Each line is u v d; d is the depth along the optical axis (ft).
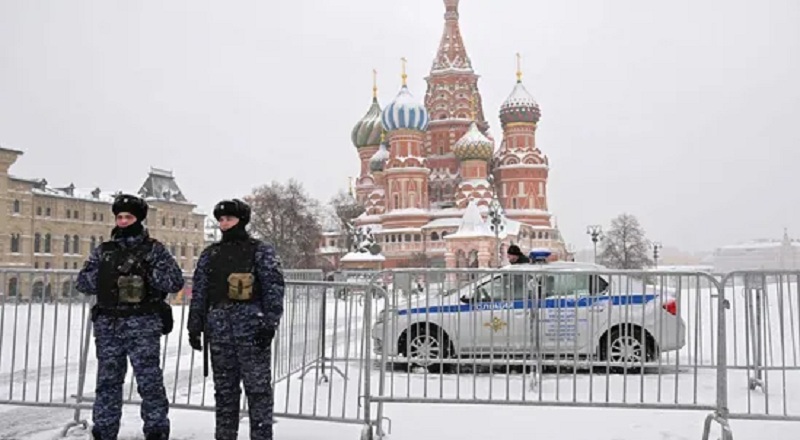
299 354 31.73
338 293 31.07
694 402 23.39
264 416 19.31
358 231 252.01
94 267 20.22
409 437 22.63
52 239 257.96
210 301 19.52
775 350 38.52
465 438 22.49
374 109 339.77
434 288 27.45
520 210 288.10
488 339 27.99
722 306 21.77
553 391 29.89
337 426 24.38
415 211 274.77
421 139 286.05
